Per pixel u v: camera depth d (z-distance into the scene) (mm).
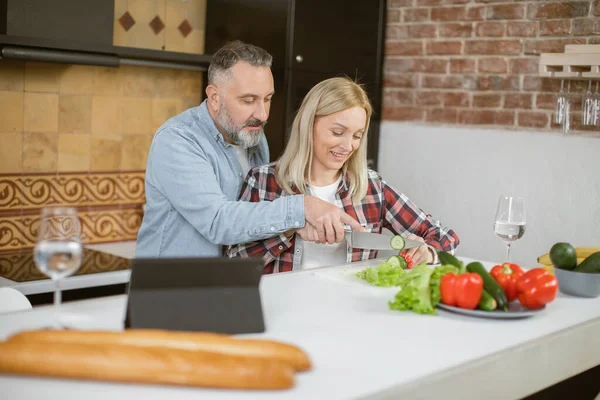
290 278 1996
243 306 1465
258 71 2488
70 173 3506
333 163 2422
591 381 2236
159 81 3783
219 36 3865
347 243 2455
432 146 4078
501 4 3795
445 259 1833
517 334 1588
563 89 3559
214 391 1160
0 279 2758
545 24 3660
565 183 3607
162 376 1152
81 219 3564
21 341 1176
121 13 3578
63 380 1164
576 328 1660
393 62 4219
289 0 3592
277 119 3695
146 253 2566
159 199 2494
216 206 2316
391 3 4199
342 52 3939
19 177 3342
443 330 1580
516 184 3775
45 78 3373
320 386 1210
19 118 3312
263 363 1188
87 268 2982
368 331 1538
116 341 1200
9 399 1080
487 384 1415
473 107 3928
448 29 3988
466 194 3959
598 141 3490
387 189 2633
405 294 1696
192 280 1428
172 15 3779
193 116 2592
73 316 1514
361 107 2393
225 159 2578
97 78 3547
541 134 3678
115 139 3646
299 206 2227
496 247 3854
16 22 2895
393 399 1211
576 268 1972
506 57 3799
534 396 1992
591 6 3514
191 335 1244
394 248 2197
